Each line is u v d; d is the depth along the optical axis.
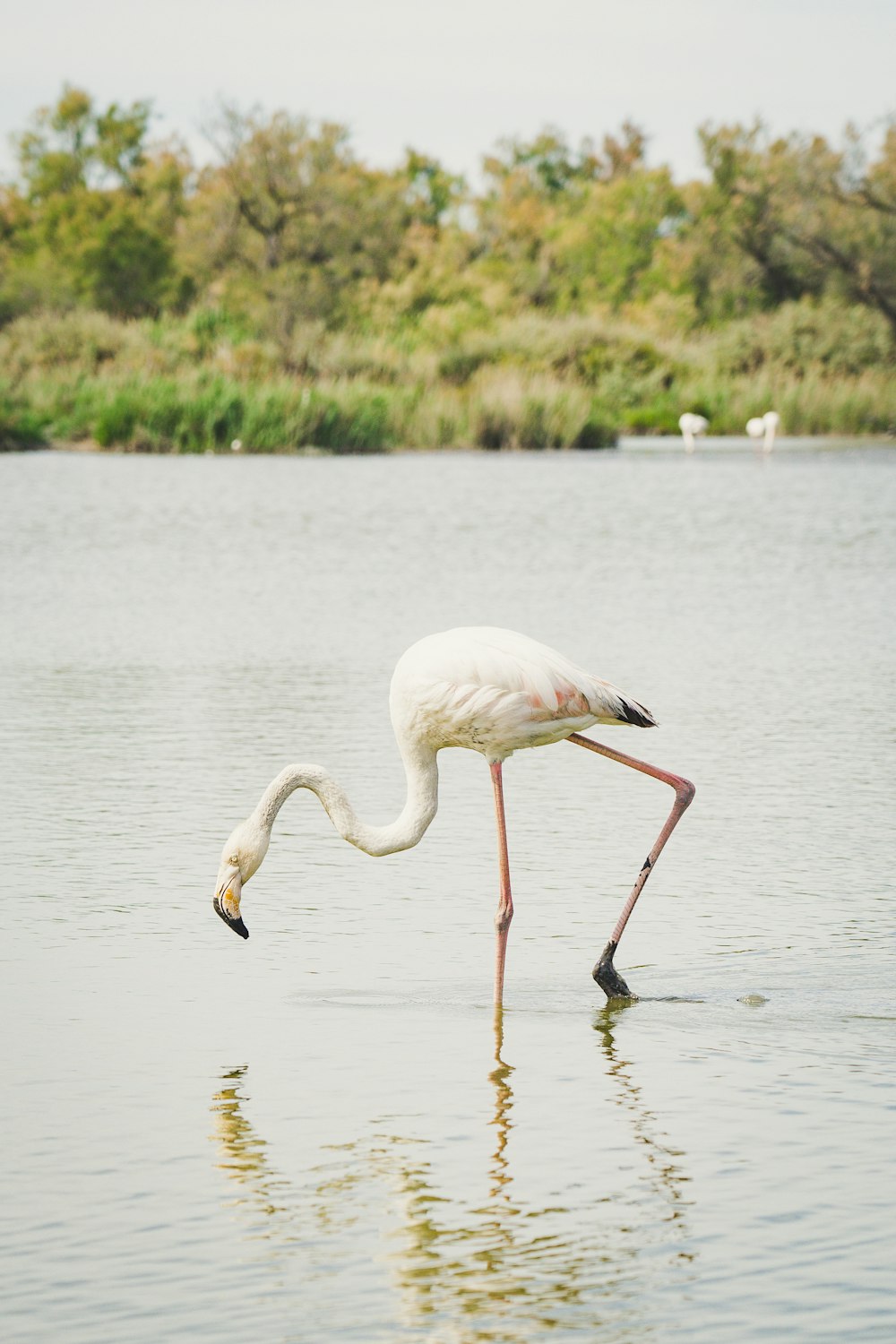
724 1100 6.71
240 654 17.30
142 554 25.56
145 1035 7.39
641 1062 7.14
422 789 8.31
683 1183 5.98
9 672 16.30
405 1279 5.36
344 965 8.34
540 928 8.90
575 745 13.59
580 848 10.47
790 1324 5.07
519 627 18.81
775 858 10.14
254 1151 6.26
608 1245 5.55
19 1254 5.50
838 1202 5.82
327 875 9.92
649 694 15.24
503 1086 6.87
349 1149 6.28
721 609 20.23
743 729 13.81
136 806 11.32
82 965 8.27
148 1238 5.62
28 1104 6.66
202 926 8.90
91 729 13.71
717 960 8.40
